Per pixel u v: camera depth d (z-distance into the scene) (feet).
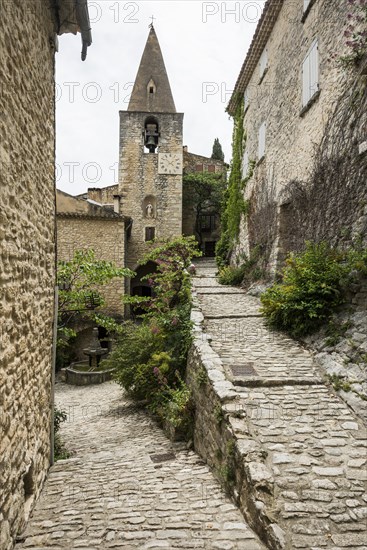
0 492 8.55
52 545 9.12
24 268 11.03
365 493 9.85
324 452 11.55
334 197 24.08
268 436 12.34
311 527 8.75
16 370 10.15
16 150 10.11
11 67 9.67
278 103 36.60
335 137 24.29
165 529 9.66
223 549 8.61
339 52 24.27
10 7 9.58
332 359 17.52
